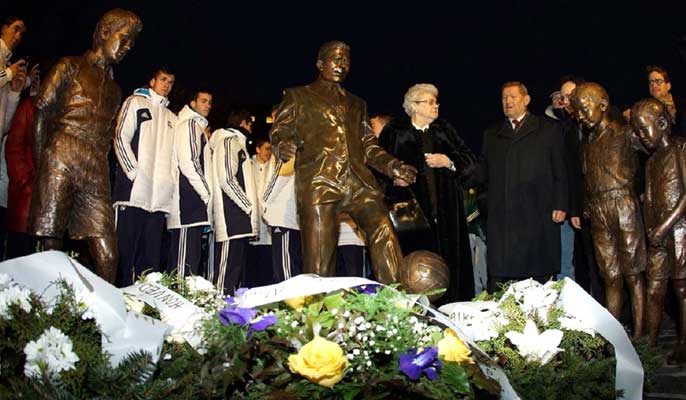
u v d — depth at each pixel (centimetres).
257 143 854
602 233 634
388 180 721
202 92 725
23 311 262
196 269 689
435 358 276
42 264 279
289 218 778
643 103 602
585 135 673
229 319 282
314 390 269
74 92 574
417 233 711
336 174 642
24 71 672
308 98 657
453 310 364
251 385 272
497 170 735
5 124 662
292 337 278
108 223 577
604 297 690
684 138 604
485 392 303
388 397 277
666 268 602
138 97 675
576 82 771
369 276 837
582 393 343
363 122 673
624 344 354
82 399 254
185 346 279
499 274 723
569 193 738
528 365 341
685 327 586
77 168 566
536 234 718
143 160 660
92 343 266
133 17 591
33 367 249
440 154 720
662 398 529
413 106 744
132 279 650
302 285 292
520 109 742
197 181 688
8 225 656
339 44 665
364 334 282
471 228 855
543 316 356
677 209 587
